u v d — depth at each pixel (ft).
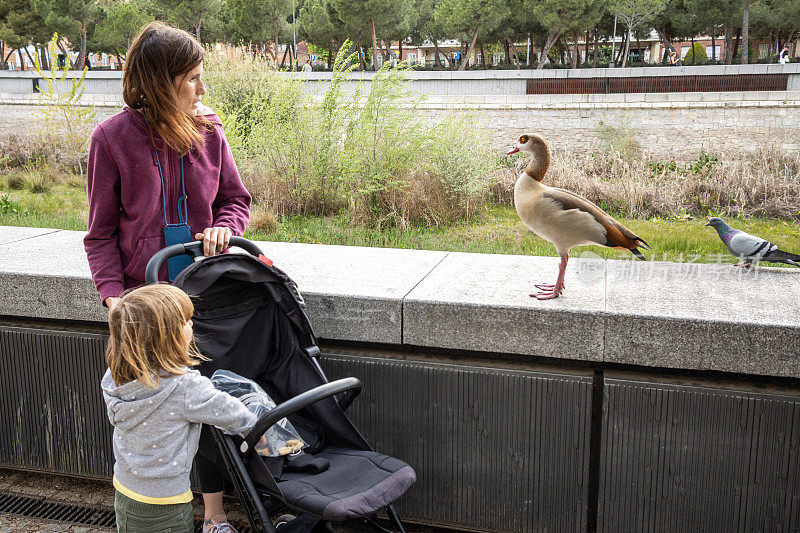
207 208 8.48
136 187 7.93
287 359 8.45
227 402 6.86
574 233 8.86
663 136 67.97
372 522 7.57
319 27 158.51
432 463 9.69
